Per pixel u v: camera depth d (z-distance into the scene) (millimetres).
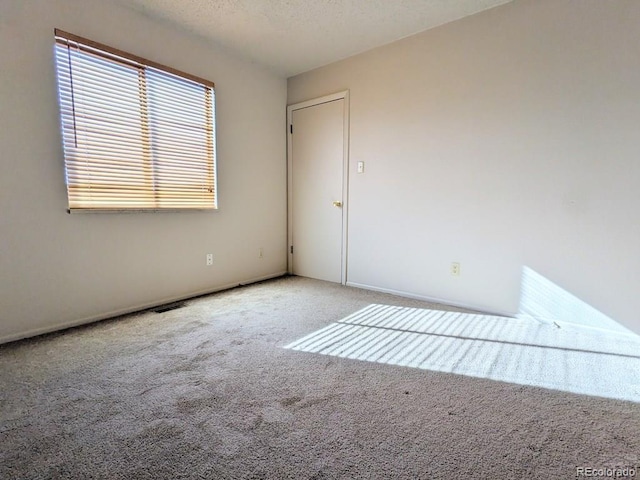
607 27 2047
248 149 3512
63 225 2254
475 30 2539
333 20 2631
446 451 1176
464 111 2645
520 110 2395
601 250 2180
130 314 2604
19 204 2064
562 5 2182
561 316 2346
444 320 2486
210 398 1489
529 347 2016
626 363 1810
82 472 1074
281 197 3963
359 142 3307
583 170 2197
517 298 2523
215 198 3230
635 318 2109
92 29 2293
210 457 1142
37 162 2115
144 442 1212
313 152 3707
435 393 1539
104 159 2422
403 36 2895
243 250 3561
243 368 1763
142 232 2691
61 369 1734
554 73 2244
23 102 2039
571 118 2209
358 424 1319
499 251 2578
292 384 1610
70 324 2324
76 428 1283
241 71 3357
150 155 2691
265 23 2680
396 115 3025
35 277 2154
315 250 3826
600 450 1182
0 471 1073
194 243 3082
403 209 3062
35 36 2059
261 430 1281
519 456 1152
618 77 2039
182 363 1812
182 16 2582
